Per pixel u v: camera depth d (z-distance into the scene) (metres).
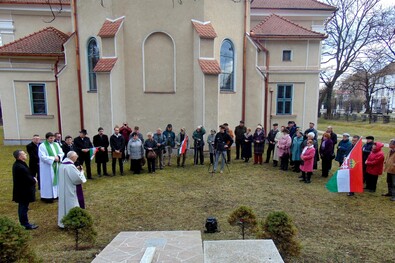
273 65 18.55
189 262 4.81
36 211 8.04
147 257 4.54
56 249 5.77
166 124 15.15
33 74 17.55
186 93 15.02
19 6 20.22
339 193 9.47
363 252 5.64
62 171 6.73
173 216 7.66
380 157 9.30
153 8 14.39
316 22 23.91
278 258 3.70
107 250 5.30
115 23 14.20
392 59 33.22
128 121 14.98
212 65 14.19
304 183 10.57
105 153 11.51
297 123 19.17
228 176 11.50
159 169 12.62
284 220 5.08
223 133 12.11
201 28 14.30
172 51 14.77
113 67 13.72
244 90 17.14
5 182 10.76
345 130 28.47
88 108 16.31
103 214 7.80
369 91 46.53
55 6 20.28
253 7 22.92
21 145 17.95
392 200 8.77
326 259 5.29
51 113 17.92
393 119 33.97
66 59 16.22
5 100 17.64
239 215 5.81
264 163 13.80
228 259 3.65
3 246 4.07
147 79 14.84
